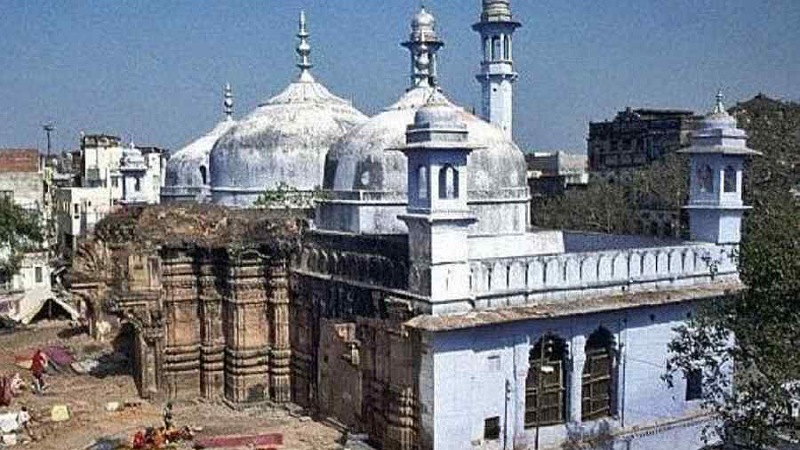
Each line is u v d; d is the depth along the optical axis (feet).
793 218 71.61
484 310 64.34
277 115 102.89
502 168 79.30
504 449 65.98
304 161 99.25
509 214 79.20
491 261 65.31
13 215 144.36
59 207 201.26
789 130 165.17
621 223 169.37
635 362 73.05
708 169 80.84
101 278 91.20
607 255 71.61
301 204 95.86
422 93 85.40
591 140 223.10
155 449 68.74
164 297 84.64
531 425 67.97
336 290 75.05
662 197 164.66
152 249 83.97
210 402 84.38
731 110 178.70
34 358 91.91
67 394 86.43
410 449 64.95
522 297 66.74
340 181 80.53
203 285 84.89
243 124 104.42
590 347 71.41
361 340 70.33
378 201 77.05
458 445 63.67
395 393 65.87
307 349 80.43
